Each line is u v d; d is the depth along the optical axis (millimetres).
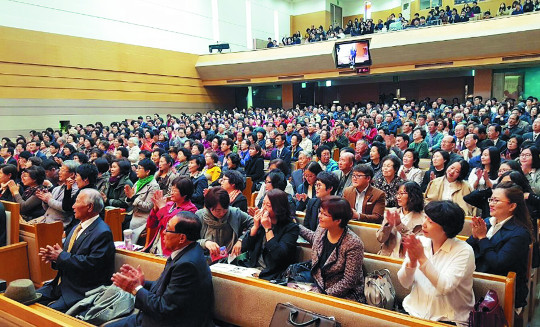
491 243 2760
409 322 2061
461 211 2340
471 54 14820
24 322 2533
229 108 22500
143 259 3238
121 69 16578
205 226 3646
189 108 19922
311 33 21219
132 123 14906
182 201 3924
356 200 4098
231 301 2734
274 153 8102
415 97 19797
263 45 21891
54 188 5062
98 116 15773
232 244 3594
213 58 19750
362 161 6590
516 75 15836
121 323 2684
